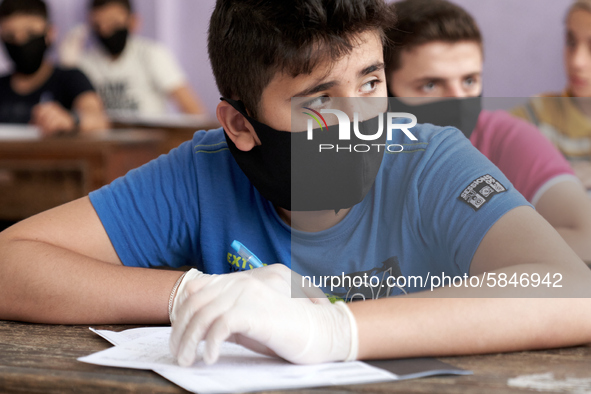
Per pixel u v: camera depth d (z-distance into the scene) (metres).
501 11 4.40
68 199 2.61
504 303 0.71
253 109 0.93
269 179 0.96
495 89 4.46
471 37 1.64
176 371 0.63
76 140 2.61
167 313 0.84
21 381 0.63
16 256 0.91
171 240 1.11
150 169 1.13
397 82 1.64
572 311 0.72
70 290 0.86
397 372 0.63
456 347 0.69
